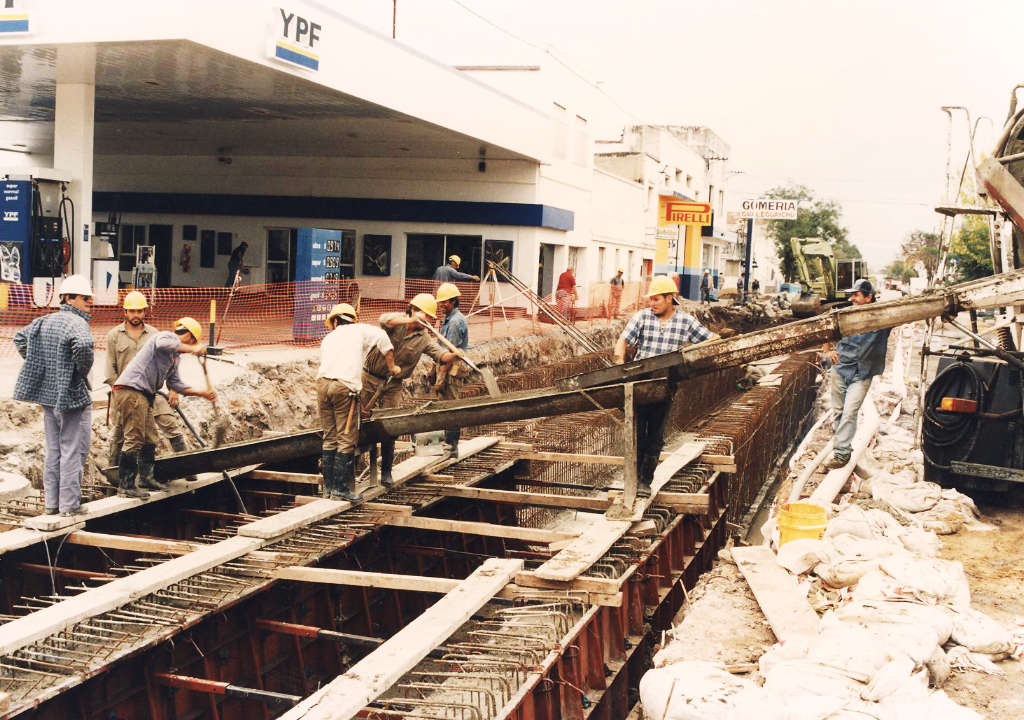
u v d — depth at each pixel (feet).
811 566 22.59
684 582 29.30
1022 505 30.27
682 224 139.23
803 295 126.82
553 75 86.58
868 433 37.83
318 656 24.82
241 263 83.25
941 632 18.47
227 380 37.52
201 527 28.68
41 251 49.03
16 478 25.45
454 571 32.60
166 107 62.64
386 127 66.95
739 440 38.52
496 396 25.64
